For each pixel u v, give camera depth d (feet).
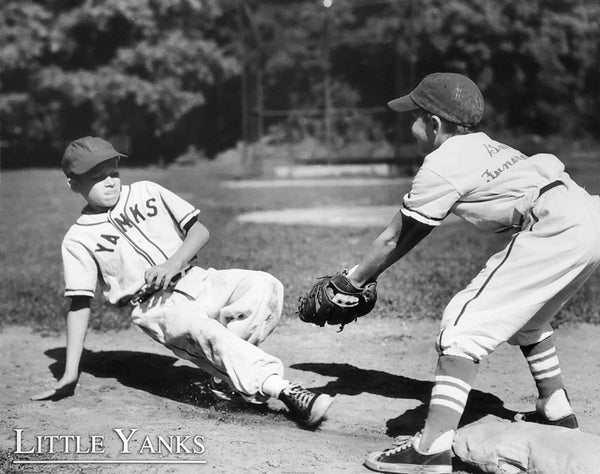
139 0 113.50
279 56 120.06
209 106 126.11
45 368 20.02
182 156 123.24
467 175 13.55
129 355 20.95
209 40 121.19
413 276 30.01
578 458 12.34
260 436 14.88
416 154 110.42
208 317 16.19
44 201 69.26
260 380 15.10
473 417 15.83
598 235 13.39
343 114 119.85
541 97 122.01
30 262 36.94
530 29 115.14
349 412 16.33
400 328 23.12
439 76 14.34
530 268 13.15
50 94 115.75
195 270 16.89
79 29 116.26
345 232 43.57
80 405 16.89
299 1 120.16
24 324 24.61
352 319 14.94
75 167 16.63
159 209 17.12
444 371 13.01
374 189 76.74
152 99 114.62
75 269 17.01
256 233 43.96
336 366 19.54
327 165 104.37
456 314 13.16
